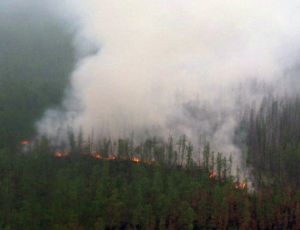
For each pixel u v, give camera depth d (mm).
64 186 150500
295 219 159750
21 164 164750
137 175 164625
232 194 158750
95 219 143625
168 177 163500
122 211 147625
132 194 152375
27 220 139500
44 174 162000
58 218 140625
